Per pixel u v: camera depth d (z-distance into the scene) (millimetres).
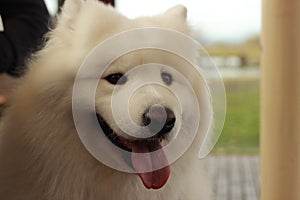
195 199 737
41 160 595
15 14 863
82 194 615
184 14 646
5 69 811
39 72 601
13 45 817
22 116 604
